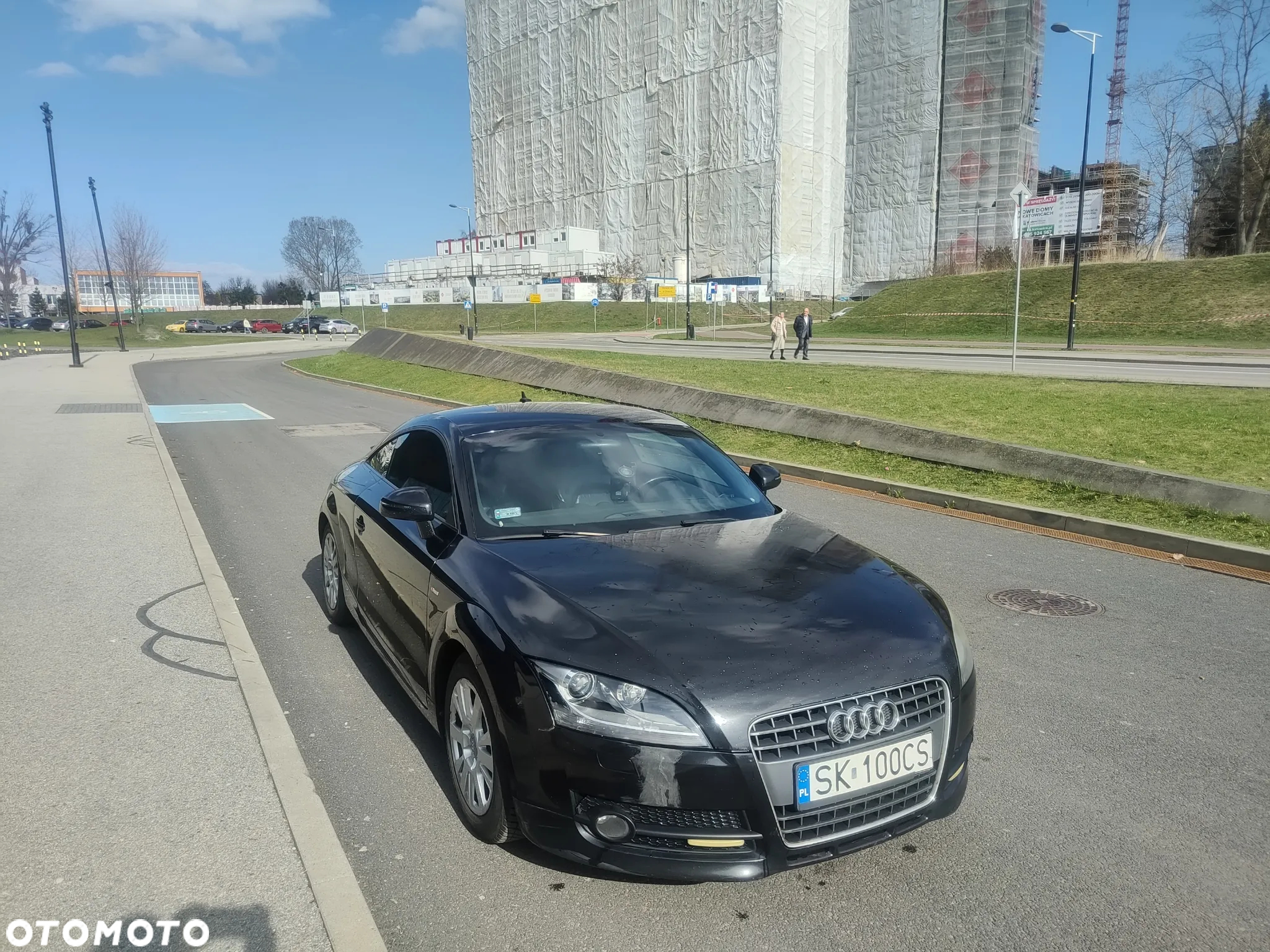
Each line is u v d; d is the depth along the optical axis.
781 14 88.75
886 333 45.62
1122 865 3.17
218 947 2.64
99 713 4.22
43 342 64.62
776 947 2.73
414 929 2.80
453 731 3.44
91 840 3.18
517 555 3.60
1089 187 92.44
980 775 3.82
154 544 7.51
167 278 131.25
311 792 3.52
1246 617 5.80
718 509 4.30
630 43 101.38
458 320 85.94
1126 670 4.96
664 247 101.75
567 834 2.84
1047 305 42.72
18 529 8.02
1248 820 3.47
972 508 8.94
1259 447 9.70
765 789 2.73
